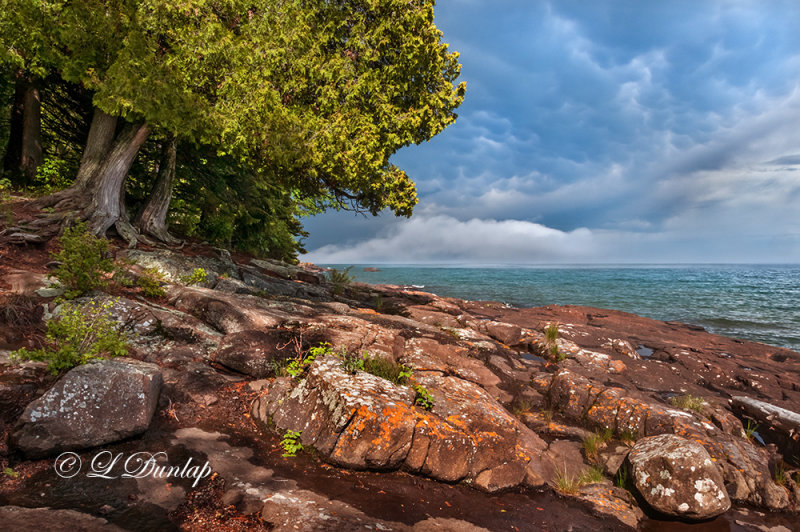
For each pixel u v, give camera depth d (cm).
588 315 1938
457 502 429
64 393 415
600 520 441
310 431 481
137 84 961
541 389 871
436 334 1110
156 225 1320
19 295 615
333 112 1209
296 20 1130
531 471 522
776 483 575
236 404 559
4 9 920
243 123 1067
